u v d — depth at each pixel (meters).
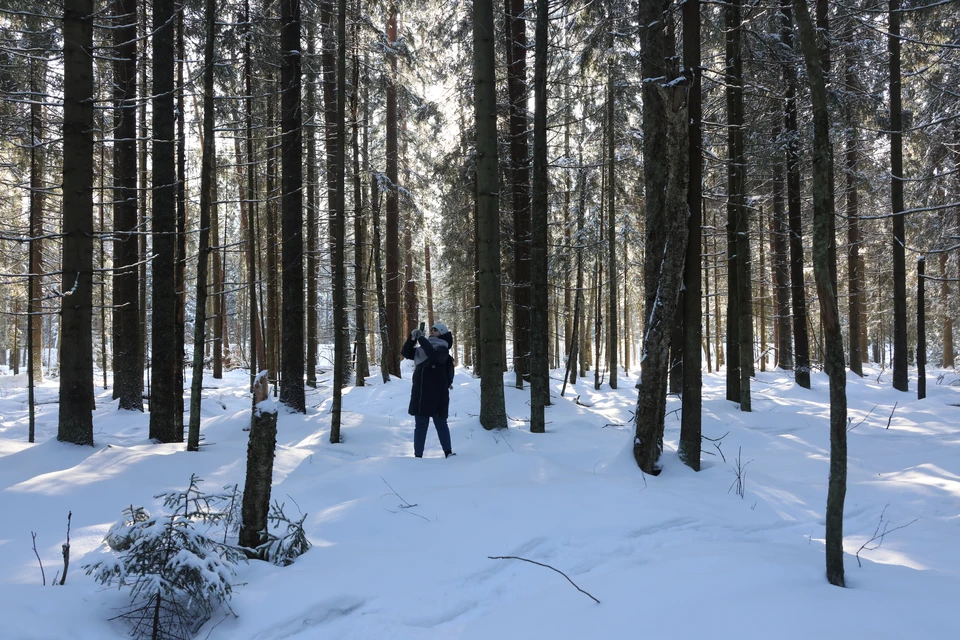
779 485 5.68
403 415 10.70
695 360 6.08
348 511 4.45
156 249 7.21
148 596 2.72
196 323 6.36
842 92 12.01
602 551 3.86
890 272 21.42
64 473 5.06
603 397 12.97
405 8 14.34
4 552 3.57
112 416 10.58
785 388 13.80
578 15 10.44
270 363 14.83
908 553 4.00
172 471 5.42
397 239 17.27
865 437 8.45
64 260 6.45
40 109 9.50
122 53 10.34
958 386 14.52
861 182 16.30
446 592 3.25
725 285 25.58
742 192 10.67
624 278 21.23
